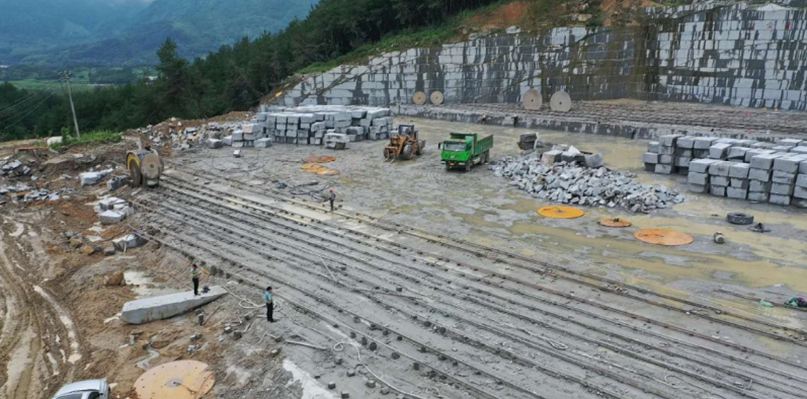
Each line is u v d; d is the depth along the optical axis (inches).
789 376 519.2
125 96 2947.8
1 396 567.2
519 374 539.2
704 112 1691.7
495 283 721.6
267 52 2512.3
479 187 1151.6
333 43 2522.1
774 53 1676.9
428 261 796.0
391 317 650.8
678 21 1844.2
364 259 811.4
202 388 554.6
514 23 2103.8
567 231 895.1
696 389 508.7
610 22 1956.2
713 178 1044.5
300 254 841.5
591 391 511.2
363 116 1646.2
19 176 1348.4
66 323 703.7
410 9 2433.6
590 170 1141.7
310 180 1231.5
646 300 662.5
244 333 637.3
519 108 1974.7
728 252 793.6
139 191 1214.3
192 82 2453.2
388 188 1160.2
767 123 1491.1
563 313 648.4
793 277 710.5
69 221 1075.3
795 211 954.1
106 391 538.6
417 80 2186.3
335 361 567.5
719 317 621.9
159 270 847.1
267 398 529.0
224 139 1608.0
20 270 861.8
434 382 533.3
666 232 875.4
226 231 955.3
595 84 1990.7
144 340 647.8
